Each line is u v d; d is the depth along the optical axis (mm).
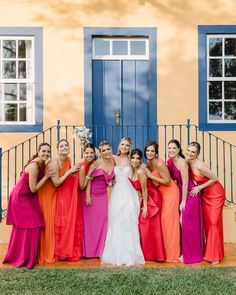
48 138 7492
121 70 7707
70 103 7535
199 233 5434
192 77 7594
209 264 5336
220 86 7699
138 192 5590
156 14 7598
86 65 7551
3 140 7438
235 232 6426
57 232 5445
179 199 5539
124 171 5516
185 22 7617
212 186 5449
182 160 5504
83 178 5457
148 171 5492
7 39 7598
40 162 5316
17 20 7512
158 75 7582
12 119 7641
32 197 5328
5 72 7637
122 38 7684
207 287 4383
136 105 7715
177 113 7570
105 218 5582
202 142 7266
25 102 7652
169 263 5391
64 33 7555
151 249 5445
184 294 4188
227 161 7512
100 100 7691
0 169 6691
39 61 7523
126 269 5078
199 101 7574
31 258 5168
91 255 5555
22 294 4184
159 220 5473
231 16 7641
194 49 7605
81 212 5586
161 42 7594
